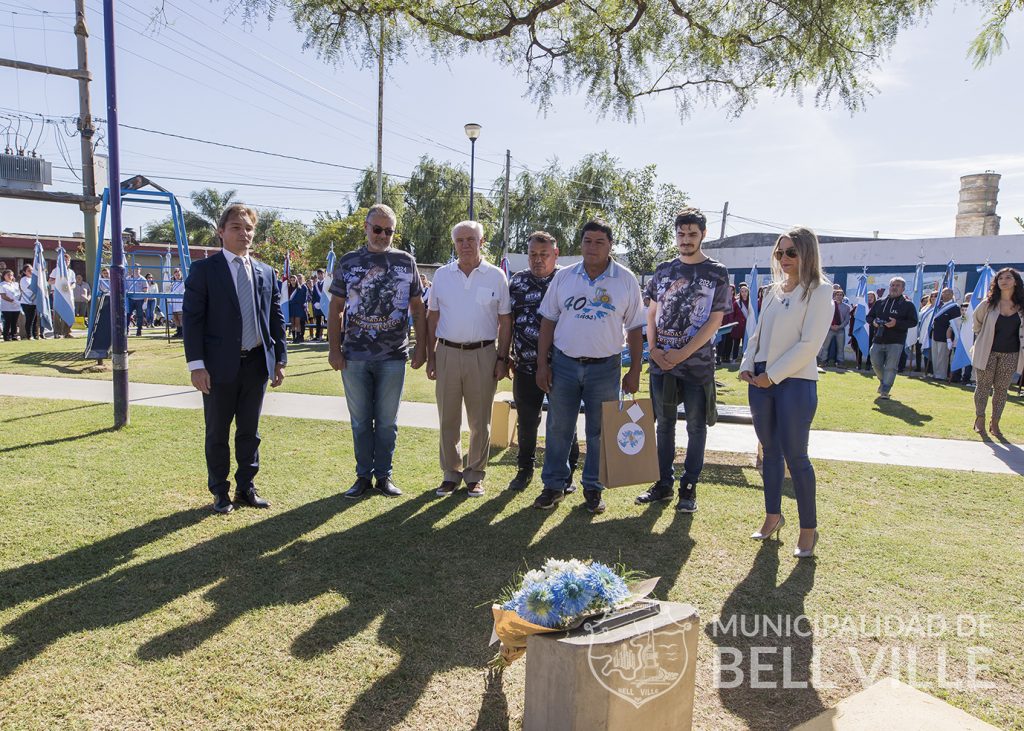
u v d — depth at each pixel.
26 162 13.57
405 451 5.93
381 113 18.98
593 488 4.48
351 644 2.72
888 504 4.72
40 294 16.47
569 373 4.46
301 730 2.19
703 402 4.45
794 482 3.71
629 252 27.73
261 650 2.66
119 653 2.61
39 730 2.15
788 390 3.67
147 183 12.03
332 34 5.74
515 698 2.39
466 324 4.61
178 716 2.24
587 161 38.16
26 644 2.65
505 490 4.91
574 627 2.04
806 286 3.58
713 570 3.54
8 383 9.02
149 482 4.76
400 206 38.25
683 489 4.52
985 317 7.08
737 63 6.13
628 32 6.36
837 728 2.24
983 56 4.57
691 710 2.14
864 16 5.54
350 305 4.54
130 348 13.95
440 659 2.63
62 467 5.04
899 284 9.52
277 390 9.06
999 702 2.42
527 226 39.81
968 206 26.91
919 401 9.48
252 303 4.25
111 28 5.91
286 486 4.81
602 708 1.94
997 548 3.89
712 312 4.36
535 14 6.05
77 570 3.33
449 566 3.52
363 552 3.67
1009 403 9.47
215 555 3.57
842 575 3.49
